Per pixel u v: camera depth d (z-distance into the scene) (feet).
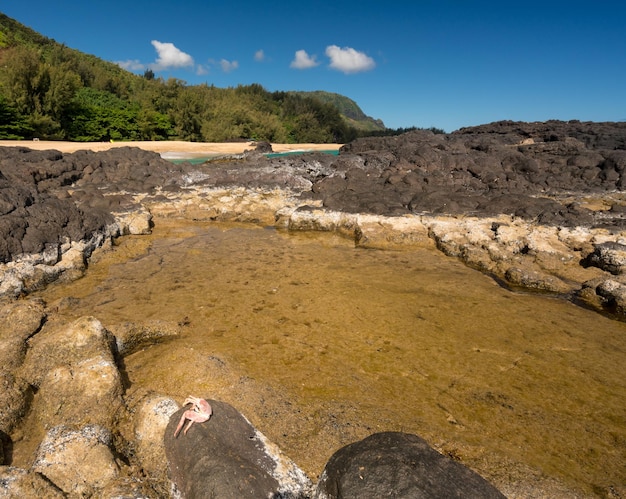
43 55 231.71
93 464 18.04
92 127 176.96
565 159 81.97
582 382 26.78
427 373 27.37
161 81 231.71
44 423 21.99
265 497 15.28
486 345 30.78
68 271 42.16
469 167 78.69
